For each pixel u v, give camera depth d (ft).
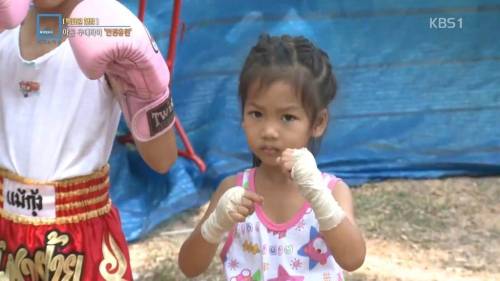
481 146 13.07
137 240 11.02
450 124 12.97
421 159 13.05
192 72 11.92
